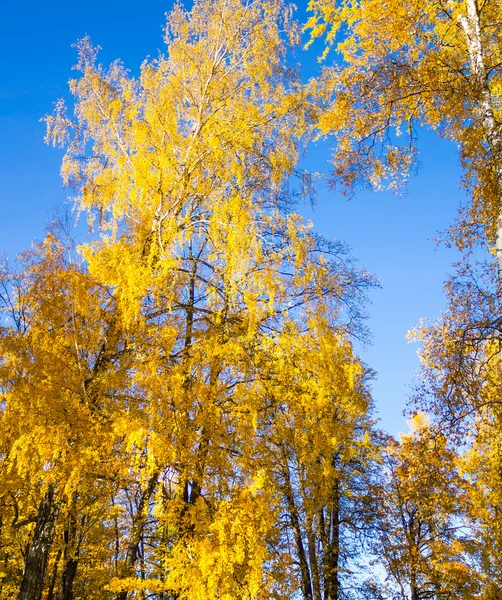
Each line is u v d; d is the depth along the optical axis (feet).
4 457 26.27
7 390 25.52
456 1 30.12
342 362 31.60
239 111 34.91
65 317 27.76
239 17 36.99
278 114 35.47
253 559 23.39
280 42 37.24
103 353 27.91
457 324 25.58
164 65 37.35
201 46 37.04
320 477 31.24
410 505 53.11
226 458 26.89
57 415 24.53
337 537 47.70
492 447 32.42
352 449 44.39
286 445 31.78
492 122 25.71
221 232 31.55
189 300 33.63
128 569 29.19
